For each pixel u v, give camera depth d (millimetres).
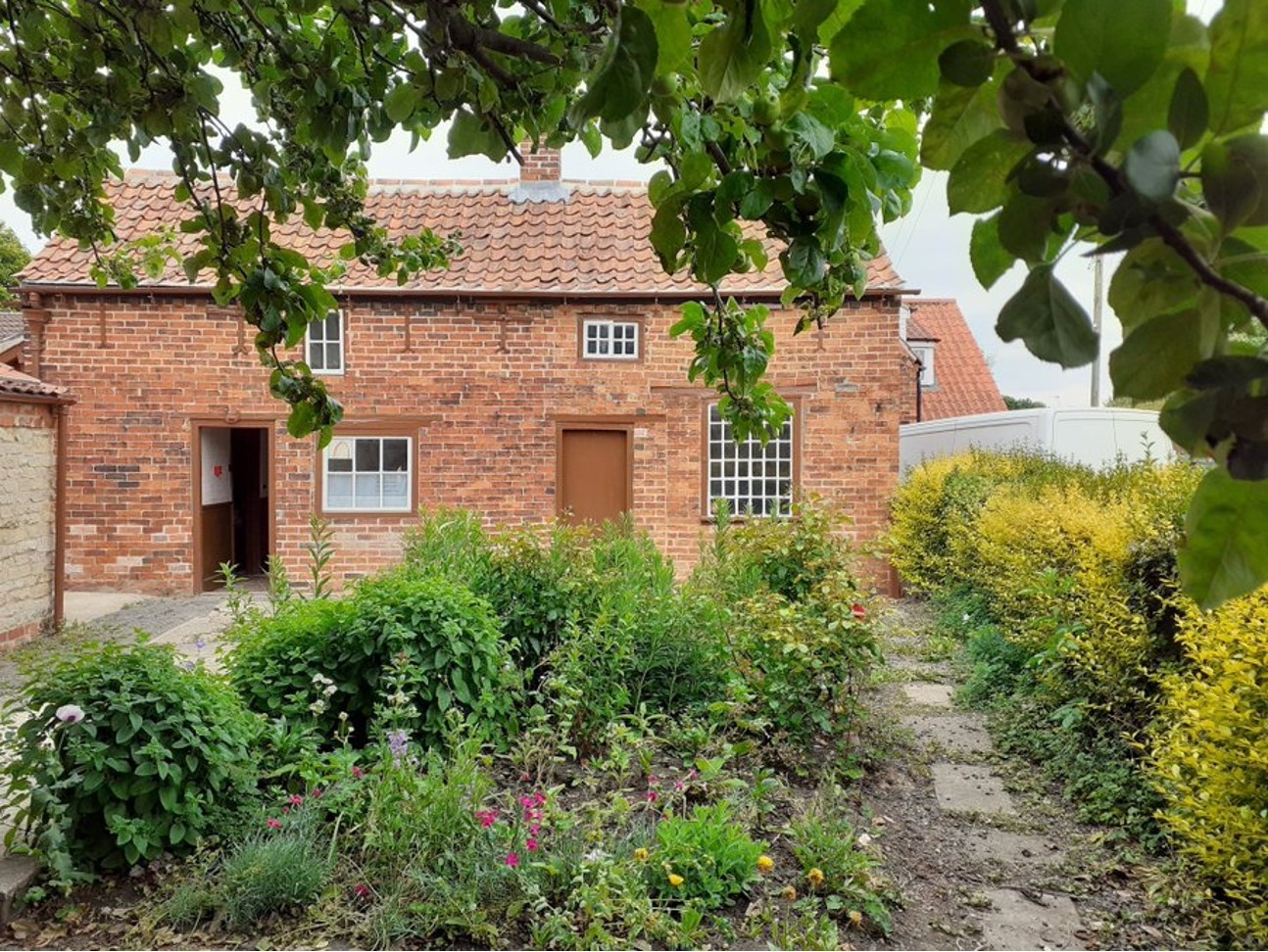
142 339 10039
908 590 9797
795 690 4480
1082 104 388
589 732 4238
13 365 10438
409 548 7090
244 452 11914
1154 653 4312
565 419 10266
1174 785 3207
